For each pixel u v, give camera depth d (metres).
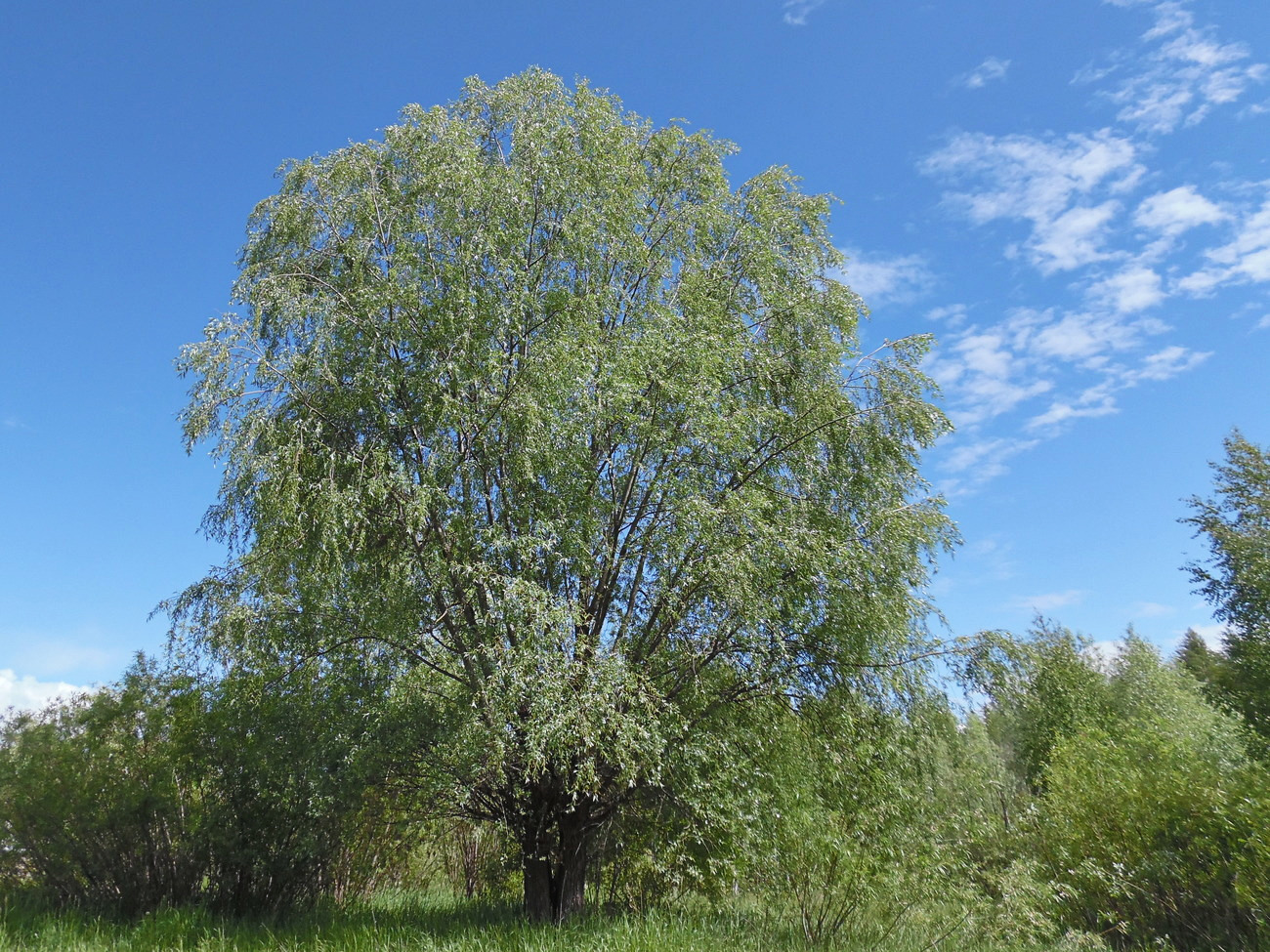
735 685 11.95
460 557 11.27
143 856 12.29
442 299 11.71
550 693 9.55
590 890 13.34
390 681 11.22
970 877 11.83
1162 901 12.48
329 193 12.73
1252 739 13.78
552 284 12.73
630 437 12.12
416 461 11.54
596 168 13.37
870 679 11.70
